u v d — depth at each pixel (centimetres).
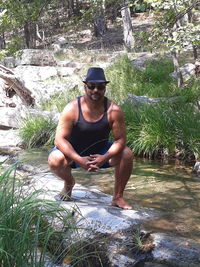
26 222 315
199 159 675
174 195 509
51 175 557
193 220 420
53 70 1338
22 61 1502
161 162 688
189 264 340
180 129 725
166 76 1205
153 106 823
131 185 556
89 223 390
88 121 396
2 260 294
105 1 805
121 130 399
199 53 1468
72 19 871
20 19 835
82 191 489
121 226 385
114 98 992
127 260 355
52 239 372
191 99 925
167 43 657
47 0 852
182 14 665
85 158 393
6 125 912
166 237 371
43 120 887
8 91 1112
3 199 330
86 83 384
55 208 351
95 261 363
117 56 1480
